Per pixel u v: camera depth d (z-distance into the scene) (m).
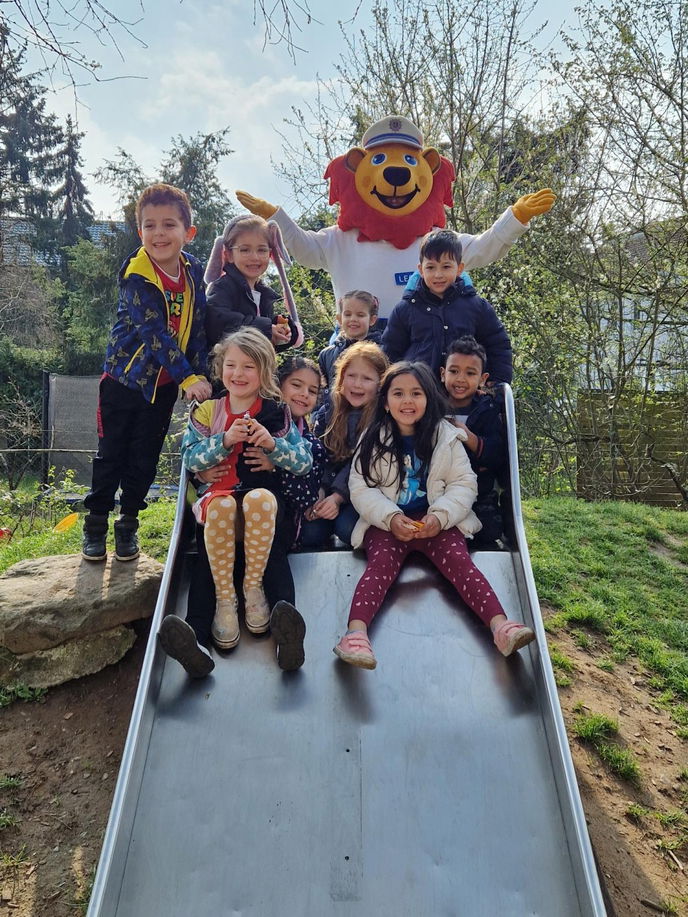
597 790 3.62
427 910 1.98
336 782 2.26
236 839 2.12
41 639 3.85
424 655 2.67
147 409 3.86
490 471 3.71
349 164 4.98
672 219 11.28
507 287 11.41
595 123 11.37
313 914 1.97
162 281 3.47
